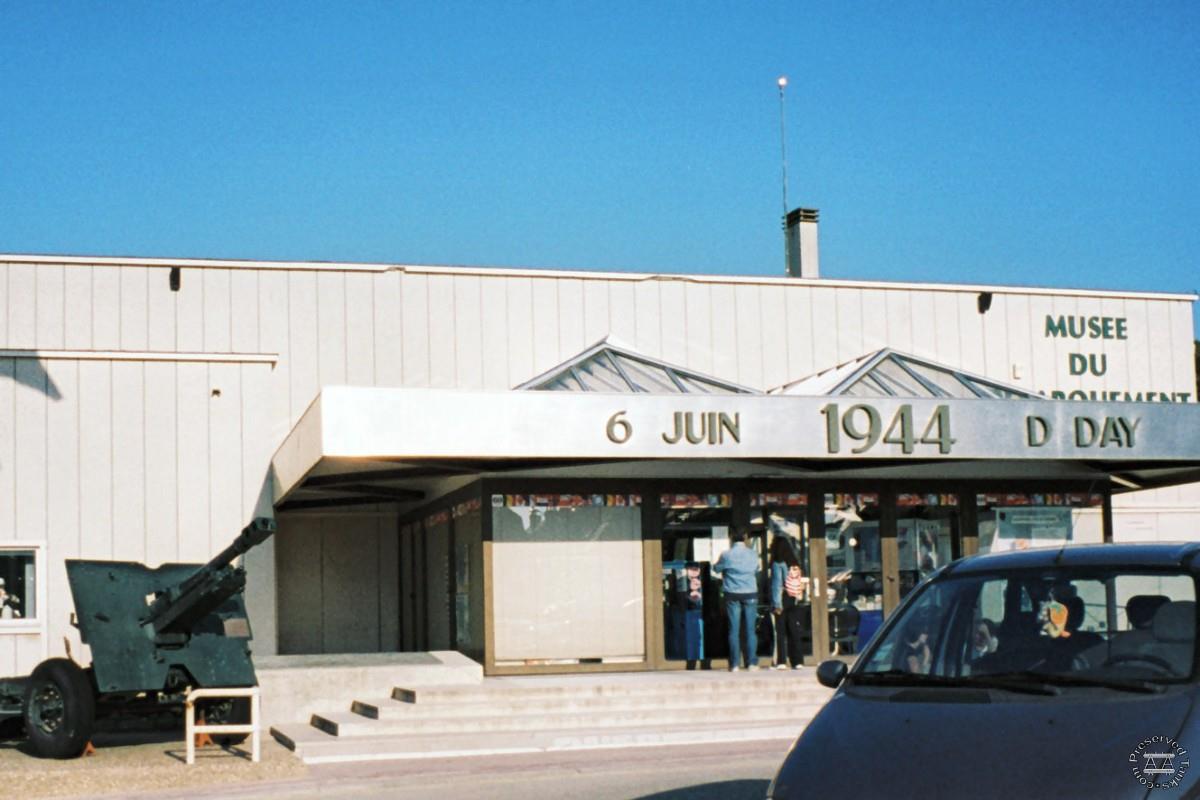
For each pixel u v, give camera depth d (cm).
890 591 2211
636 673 2016
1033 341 2709
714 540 2130
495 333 2430
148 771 1388
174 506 2189
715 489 2138
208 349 2331
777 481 2173
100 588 1527
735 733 1616
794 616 2055
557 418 1788
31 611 2109
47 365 2161
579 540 2061
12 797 1268
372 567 2617
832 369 2470
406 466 1972
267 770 1398
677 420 1838
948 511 2272
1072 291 2745
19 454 2131
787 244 2980
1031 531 2314
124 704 1583
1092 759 582
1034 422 1980
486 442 1752
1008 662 701
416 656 1945
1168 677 641
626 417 1816
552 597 2039
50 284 2295
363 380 2373
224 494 2211
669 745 1578
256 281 2361
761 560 2152
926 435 1931
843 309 2600
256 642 2203
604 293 2484
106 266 2316
